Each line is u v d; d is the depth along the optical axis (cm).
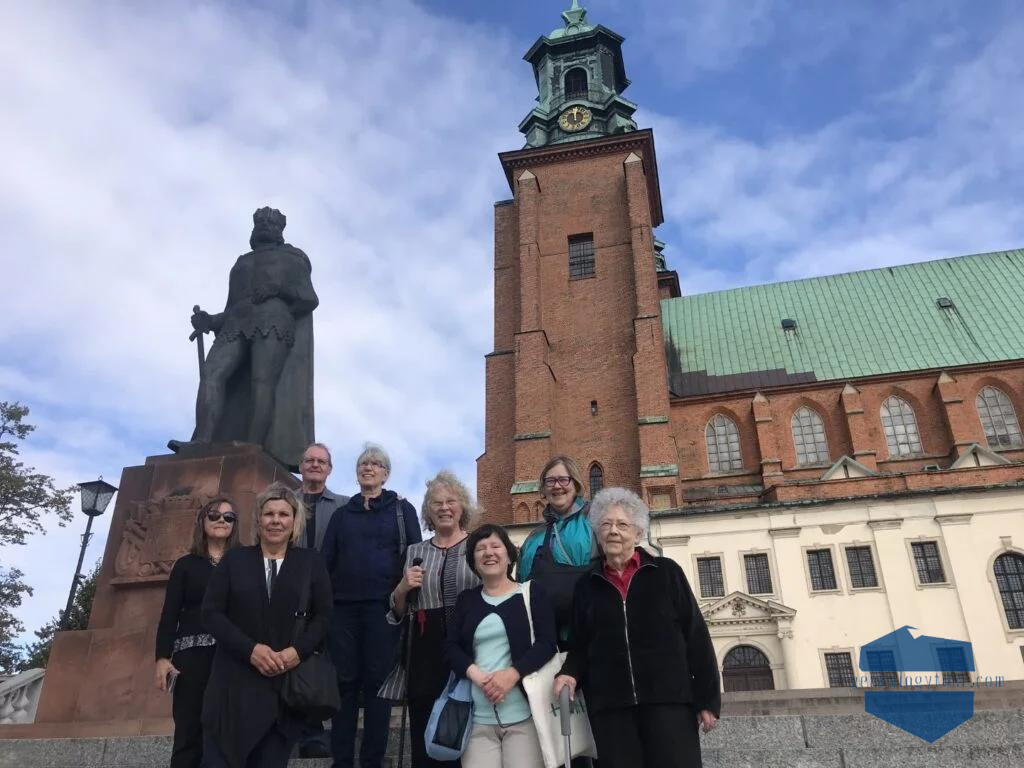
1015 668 3083
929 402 4338
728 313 5216
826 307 5041
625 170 4784
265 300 1195
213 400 1135
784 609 3294
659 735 502
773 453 4294
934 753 708
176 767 629
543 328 4522
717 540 3556
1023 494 3334
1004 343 4438
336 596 711
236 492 1017
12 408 4072
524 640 557
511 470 4212
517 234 4844
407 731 775
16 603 3759
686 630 539
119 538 1009
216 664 560
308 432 1200
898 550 3359
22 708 1531
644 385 4122
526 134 5466
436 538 688
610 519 554
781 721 810
